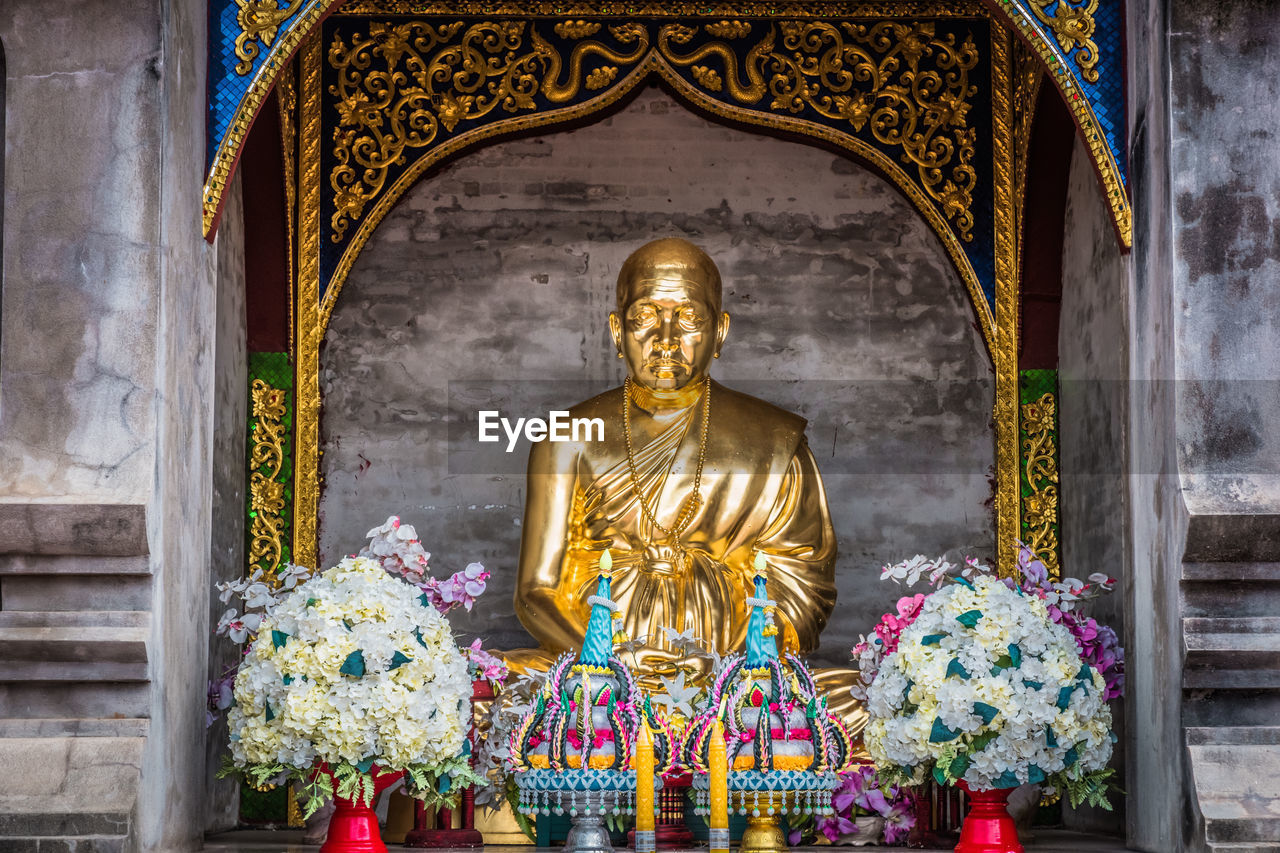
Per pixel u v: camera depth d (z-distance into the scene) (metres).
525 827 7.29
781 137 9.36
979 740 6.07
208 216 6.57
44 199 6.06
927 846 7.22
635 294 8.47
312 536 8.84
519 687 7.30
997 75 9.16
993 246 9.15
